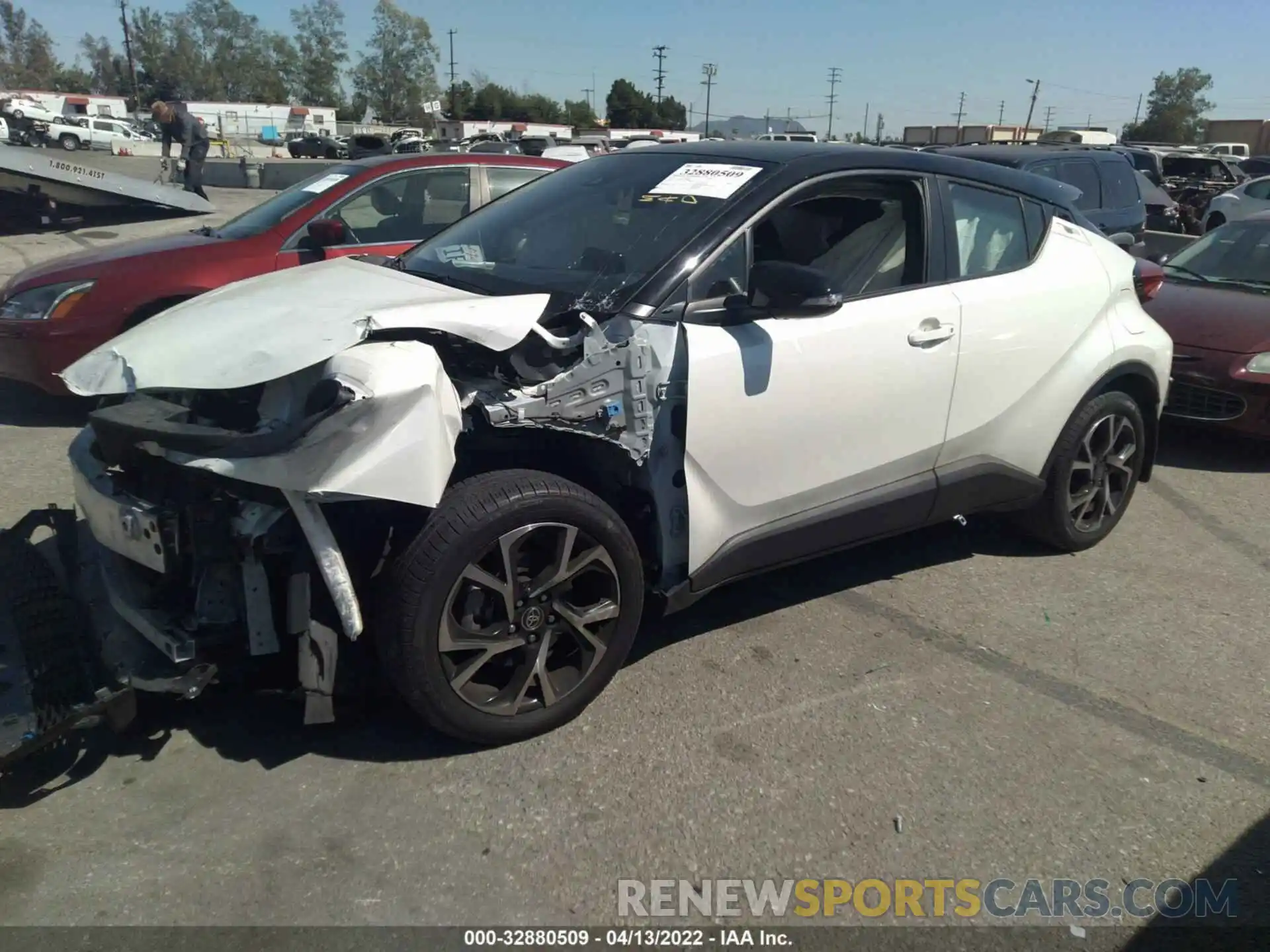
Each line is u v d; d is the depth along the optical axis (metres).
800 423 3.32
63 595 3.14
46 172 12.09
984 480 3.99
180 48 105.62
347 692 3.01
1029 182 4.24
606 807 2.75
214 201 20.83
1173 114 95.31
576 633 3.01
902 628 3.83
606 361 2.94
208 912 2.35
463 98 91.75
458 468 3.10
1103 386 4.34
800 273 2.99
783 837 2.67
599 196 3.71
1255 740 3.20
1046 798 2.87
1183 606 4.13
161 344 2.87
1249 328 6.07
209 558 2.70
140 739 2.96
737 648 3.63
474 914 2.38
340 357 2.62
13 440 5.68
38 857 2.50
